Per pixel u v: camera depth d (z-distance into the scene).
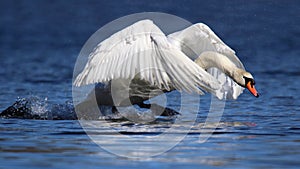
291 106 15.51
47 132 11.99
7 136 11.59
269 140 11.21
